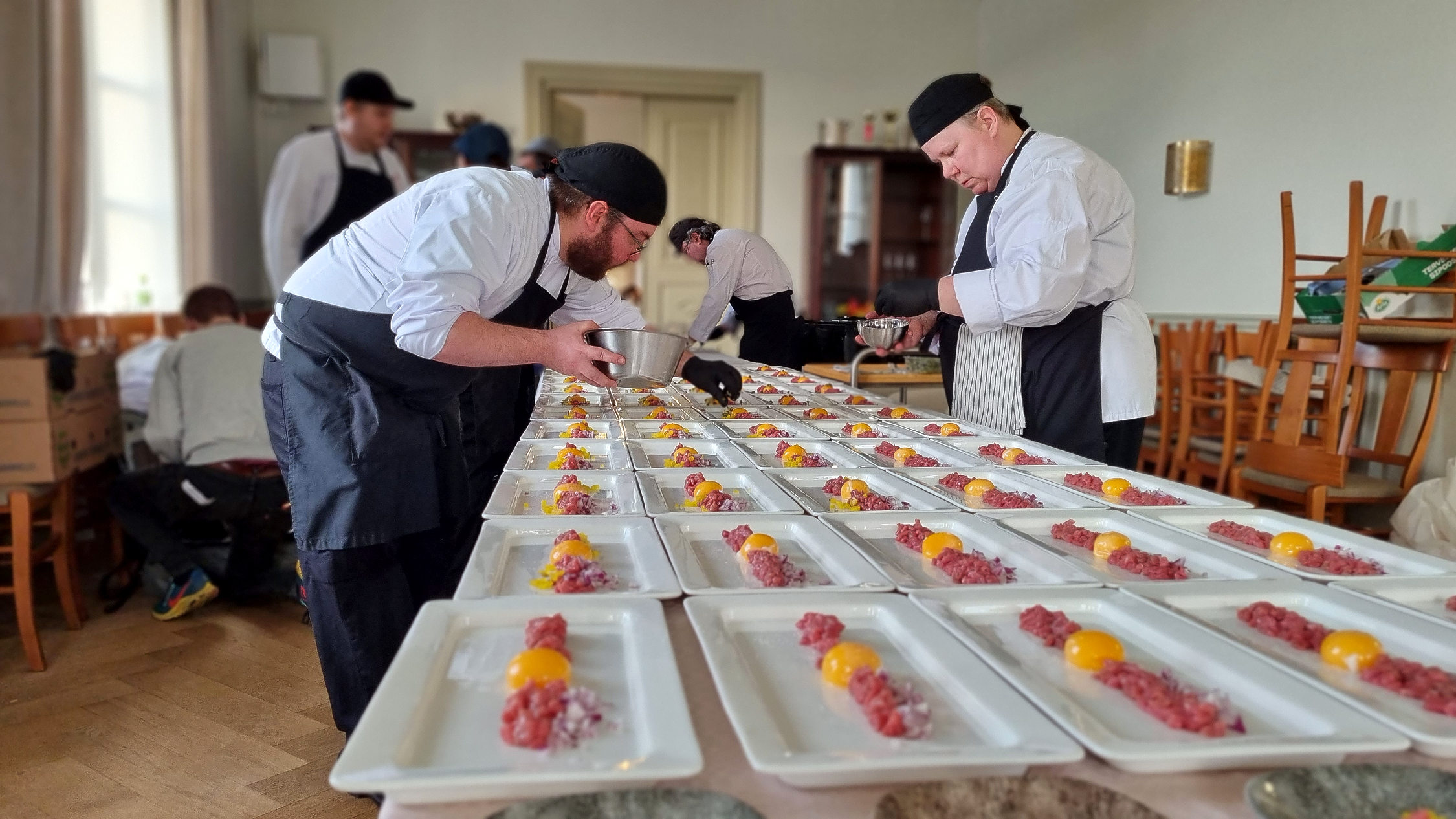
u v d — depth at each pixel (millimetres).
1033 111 6023
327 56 6047
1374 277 3137
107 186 4699
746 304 3693
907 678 834
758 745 659
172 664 2477
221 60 5371
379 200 3717
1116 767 681
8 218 3533
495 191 1402
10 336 3512
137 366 3805
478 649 862
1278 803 620
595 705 742
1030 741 685
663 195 1522
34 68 3611
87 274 4465
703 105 6613
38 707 2203
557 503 1413
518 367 2904
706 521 1312
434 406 1653
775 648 901
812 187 6320
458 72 6180
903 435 2061
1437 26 3178
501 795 626
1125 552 1181
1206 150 4336
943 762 641
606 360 1417
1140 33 4867
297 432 1540
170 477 2852
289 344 1559
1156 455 4266
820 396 2797
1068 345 2057
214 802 1772
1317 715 742
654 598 972
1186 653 880
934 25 6707
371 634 1628
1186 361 3818
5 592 2398
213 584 2887
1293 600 1049
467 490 1808
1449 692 787
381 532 1548
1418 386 3180
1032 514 1386
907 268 6684
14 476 2539
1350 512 3457
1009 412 2143
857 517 1347
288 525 2922
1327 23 3650
